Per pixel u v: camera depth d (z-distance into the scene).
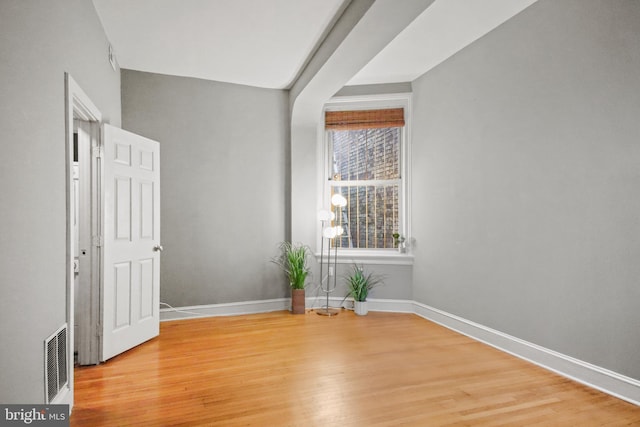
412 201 4.88
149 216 3.74
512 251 3.36
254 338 3.77
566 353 2.87
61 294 2.12
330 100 5.05
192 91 4.60
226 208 4.76
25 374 1.68
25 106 1.68
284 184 5.08
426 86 4.59
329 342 3.64
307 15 3.22
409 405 2.38
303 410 2.31
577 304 2.79
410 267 4.88
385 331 4.02
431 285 4.50
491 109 3.60
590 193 2.71
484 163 3.68
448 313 4.19
